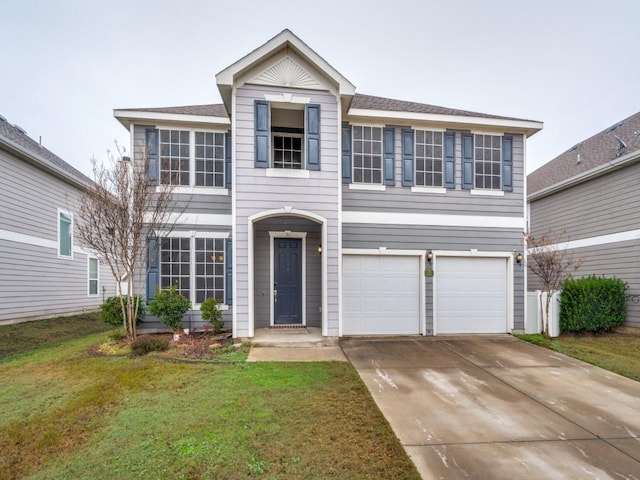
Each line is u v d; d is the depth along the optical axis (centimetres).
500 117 891
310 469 281
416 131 863
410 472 280
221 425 351
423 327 839
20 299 1012
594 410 411
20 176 1011
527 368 576
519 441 337
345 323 822
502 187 888
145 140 791
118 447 313
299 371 532
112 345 670
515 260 882
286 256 860
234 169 722
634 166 941
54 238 1166
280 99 743
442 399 439
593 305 873
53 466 289
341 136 809
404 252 841
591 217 1079
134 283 767
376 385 486
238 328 712
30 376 508
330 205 748
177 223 793
